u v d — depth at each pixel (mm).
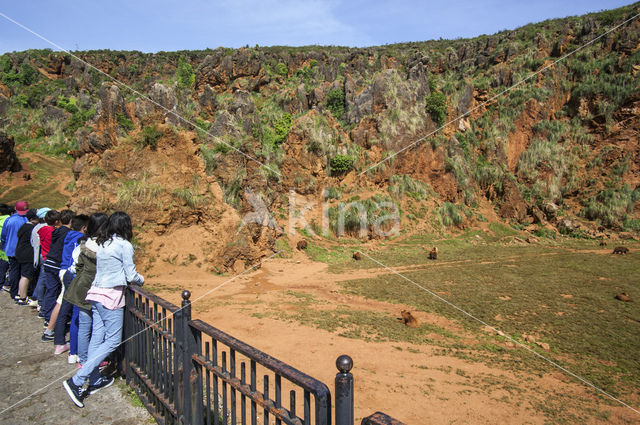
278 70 56844
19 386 4754
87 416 4145
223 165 24016
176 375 3562
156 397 4008
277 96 46344
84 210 17031
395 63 55500
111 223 4453
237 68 52219
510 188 38906
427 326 11789
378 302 14578
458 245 30688
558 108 46031
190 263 17344
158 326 4031
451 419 6270
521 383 8023
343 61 56969
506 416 6492
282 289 16078
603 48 46594
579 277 19594
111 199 17500
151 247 17172
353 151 35781
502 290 16734
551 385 8031
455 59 56688
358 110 40250
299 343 9469
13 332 6613
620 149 40969
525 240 33281
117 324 4520
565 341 10875
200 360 3275
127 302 4723
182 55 68500
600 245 30859
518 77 47406
